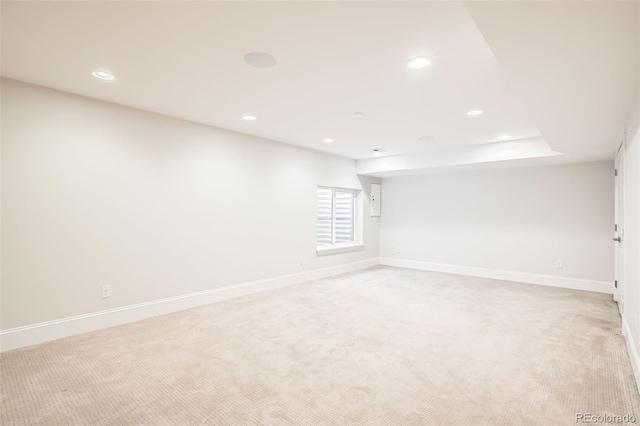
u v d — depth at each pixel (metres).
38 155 2.89
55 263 2.99
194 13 1.79
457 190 6.33
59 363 2.51
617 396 2.07
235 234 4.49
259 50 2.21
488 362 2.55
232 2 1.69
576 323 3.44
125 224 3.44
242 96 3.10
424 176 6.77
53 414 1.88
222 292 4.32
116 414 1.89
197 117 3.81
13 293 2.77
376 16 1.80
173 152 3.83
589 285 4.95
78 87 2.92
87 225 3.18
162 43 2.13
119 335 3.09
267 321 3.50
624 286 3.20
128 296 3.46
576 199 5.08
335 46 2.14
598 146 3.96
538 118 2.86
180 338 3.03
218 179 4.29
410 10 1.74
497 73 2.52
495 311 3.86
